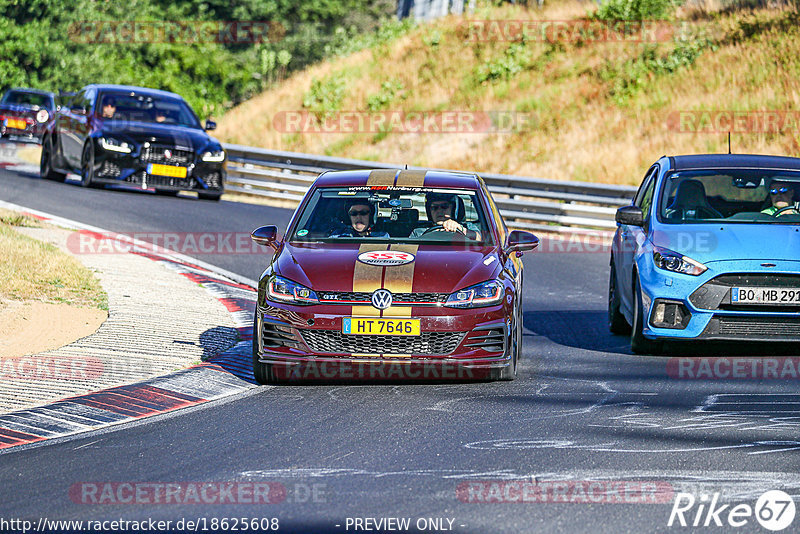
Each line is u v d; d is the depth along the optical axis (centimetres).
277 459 2084
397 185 3212
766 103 9050
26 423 2414
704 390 2714
